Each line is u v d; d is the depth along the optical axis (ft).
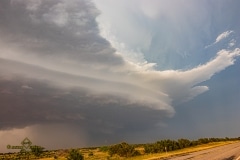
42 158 254.88
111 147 206.39
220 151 161.89
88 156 225.35
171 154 166.20
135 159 145.89
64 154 282.15
